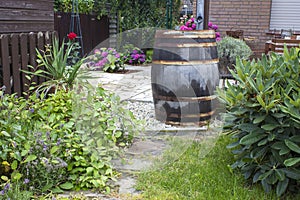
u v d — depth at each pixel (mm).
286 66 2393
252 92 2334
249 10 8273
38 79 4133
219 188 2238
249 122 2377
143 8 9000
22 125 2365
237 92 2416
